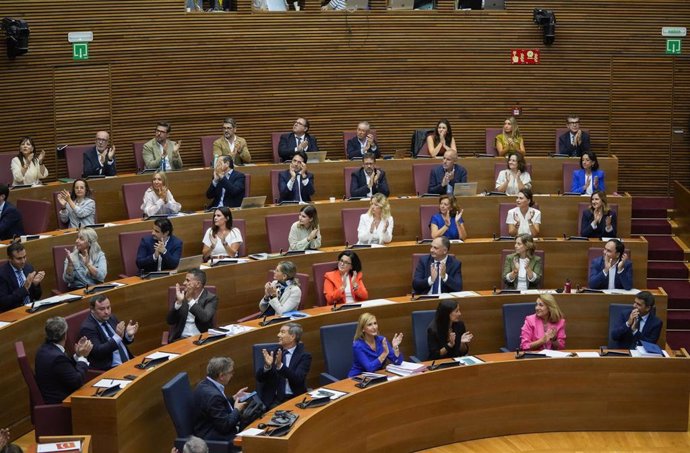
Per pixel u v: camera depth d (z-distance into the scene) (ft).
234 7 50.01
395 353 32.42
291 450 25.55
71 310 32.07
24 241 35.65
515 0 51.83
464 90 52.13
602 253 39.17
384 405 29.94
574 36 52.16
